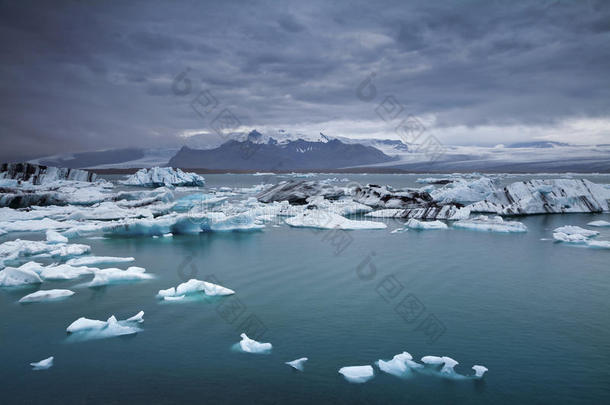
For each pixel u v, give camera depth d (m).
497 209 32.66
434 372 8.12
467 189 40.72
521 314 11.16
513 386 7.65
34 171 60.28
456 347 9.23
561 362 8.53
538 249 19.45
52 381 7.91
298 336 9.82
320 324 10.55
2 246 18.42
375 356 8.84
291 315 11.16
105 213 31.05
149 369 8.33
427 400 7.24
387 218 31.56
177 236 23.56
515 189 35.09
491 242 21.25
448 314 11.20
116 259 17.19
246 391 7.54
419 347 9.24
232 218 25.06
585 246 20.12
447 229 25.62
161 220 23.84
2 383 7.86
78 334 9.95
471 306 11.80
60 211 32.38
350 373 8.07
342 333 9.99
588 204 34.09
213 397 7.36
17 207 35.84
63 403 7.22
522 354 8.88
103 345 9.38
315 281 14.38
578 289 13.28
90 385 7.77
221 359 8.71
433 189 50.59
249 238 22.83
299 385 7.72
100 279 14.04
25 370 8.33
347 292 13.15
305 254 18.59
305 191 42.09
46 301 12.31
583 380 7.84
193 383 7.80
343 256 18.16
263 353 8.96
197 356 8.85
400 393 7.44
